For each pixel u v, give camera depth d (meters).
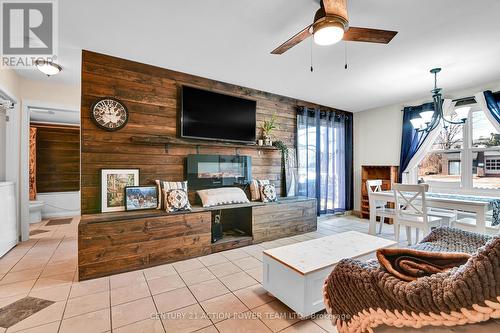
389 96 4.34
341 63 2.99
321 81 3.63
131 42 2.52
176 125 3.26
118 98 2.86
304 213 3.99
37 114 4.74
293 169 4.50
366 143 5.33
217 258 2.89
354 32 1.83
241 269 2.58
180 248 2.81
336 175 5.18
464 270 0.76
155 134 3.10
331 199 5.09
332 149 5.12
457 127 4.04
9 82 3.10
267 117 4.19
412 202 3.62
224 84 3.69
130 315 1.77
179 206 2.87
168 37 2.42
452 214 3.41
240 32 2.33
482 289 0.71
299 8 1.97
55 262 2.74
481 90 3.74
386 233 4.07
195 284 2.24
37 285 2.21
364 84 3.74
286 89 4.02
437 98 3.19
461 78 3.44
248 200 3.63
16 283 2.25
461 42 2.48
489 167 3.71
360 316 1.06
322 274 1.76
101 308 1.86
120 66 2.88
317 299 1.74
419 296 0.83
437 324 0.81
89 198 2.70
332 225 4.51
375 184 4.19
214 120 3.50
